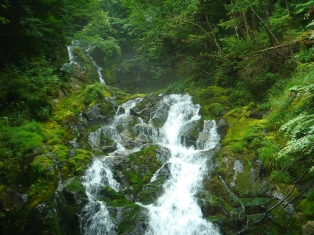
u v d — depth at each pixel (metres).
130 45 23.61
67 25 17.97
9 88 12.48
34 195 8.80
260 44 12.59
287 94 10.09
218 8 15.38
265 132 9.87
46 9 16.20
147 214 7.99
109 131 11.89
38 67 14.62
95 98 14.45
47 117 12.27
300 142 6.52
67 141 11.14
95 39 19.16
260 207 8.00
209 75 16.11
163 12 16.30
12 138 10.34
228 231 7.61
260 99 12.29
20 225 8.23
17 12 13.85
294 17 14.47
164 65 19.52
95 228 7.91
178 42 17.17
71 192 8.39
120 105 14.44
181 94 15.53
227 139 10.27
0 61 14.48
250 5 12.30
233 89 13.27
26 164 9.59
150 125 12.62
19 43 15.33
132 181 9.32
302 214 7.41
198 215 8.02
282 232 7.42
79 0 17.20
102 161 9.86
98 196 8.71
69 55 20.33
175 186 9.12
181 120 12.86
